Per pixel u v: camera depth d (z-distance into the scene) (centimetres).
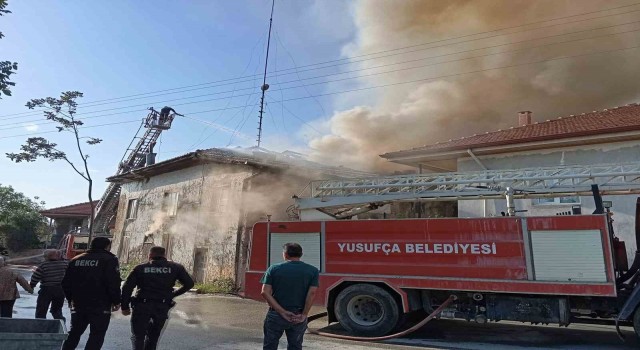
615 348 617
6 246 3406
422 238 692
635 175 668
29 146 1828
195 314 922
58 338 335
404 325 776
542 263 616
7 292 605
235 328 756
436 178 820
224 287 1361
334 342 660
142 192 2064
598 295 578
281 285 400
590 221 600
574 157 1198
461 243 666
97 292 445
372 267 714
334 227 757
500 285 632
